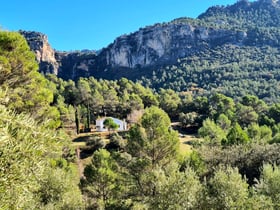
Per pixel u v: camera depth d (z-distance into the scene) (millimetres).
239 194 14219
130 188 23344
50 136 5246
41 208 17250
